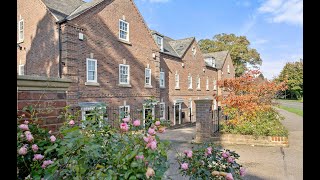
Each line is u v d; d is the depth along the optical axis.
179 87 22.66
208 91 28.83
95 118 2.86
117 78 14.70
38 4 13.30
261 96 10.05
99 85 13.30
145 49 17.33
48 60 12.59
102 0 13.66
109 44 14.16
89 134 2.51
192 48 25.39
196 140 8.95
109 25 14.21
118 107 14.58
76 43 12.16
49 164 2.08
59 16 12.65
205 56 31.31
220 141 8.72
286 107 23.50
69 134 2.06
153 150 2.11
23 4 14.37
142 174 1.87
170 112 21.06
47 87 2.97
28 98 2.79
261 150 7.46
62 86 3.16
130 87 15.70
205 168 2.92
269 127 8.46
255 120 8.98
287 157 6.59
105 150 2.27
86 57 12.68
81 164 1.97
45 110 2.90
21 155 2.14
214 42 48.62
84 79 12.52
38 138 2.60
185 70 23.88
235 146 8.11
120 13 15.07
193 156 3.00
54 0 13.92
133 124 2.72
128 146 2.11
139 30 16.78
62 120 3.13
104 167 2.03
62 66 11.82
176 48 24.50
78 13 12.36
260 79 10.70
